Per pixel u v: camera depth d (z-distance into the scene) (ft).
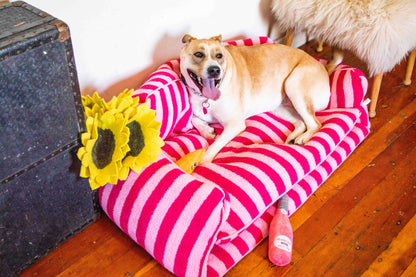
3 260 4.43
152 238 4.59
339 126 6.24
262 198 5.01
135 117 4.78
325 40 6.97
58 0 5.02
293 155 5.56
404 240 5.25
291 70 6.65
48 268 4.79
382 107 7.62
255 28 8.33
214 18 7.27
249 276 4.76
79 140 4.51
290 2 7.07
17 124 3.78
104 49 5.90
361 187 6.03
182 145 6.05
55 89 3.93
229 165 5.37
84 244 5.09
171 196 4.56
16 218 4.31
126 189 4.82
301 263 4.93
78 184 4.82
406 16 6.21
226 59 5.82
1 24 3.71
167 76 6.07
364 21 6.25
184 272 4.49
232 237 4.72
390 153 6.64
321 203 5.76
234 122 6.16
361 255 5.06
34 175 4.24
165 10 6.34
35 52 3.58
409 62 7.82
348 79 6.70
